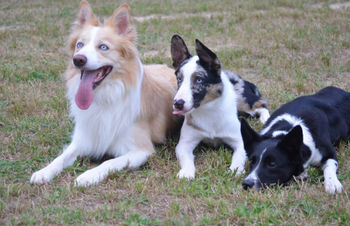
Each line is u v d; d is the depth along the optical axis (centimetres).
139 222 229
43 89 340
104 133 271
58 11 577
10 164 265
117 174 258
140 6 623
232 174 257
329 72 358
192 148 280
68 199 244
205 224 229
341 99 286
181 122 301
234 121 279
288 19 502
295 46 400
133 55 272
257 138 253
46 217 230
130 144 273
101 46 263
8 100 322
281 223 229
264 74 358
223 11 577
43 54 394
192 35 448
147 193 246
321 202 239
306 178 253
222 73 281
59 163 261
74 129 288
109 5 629
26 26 487
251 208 237
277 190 245
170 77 306
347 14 502
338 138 276
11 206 238
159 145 289
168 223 229
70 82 273
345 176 256
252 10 575
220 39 438
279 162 245
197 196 245
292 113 270
